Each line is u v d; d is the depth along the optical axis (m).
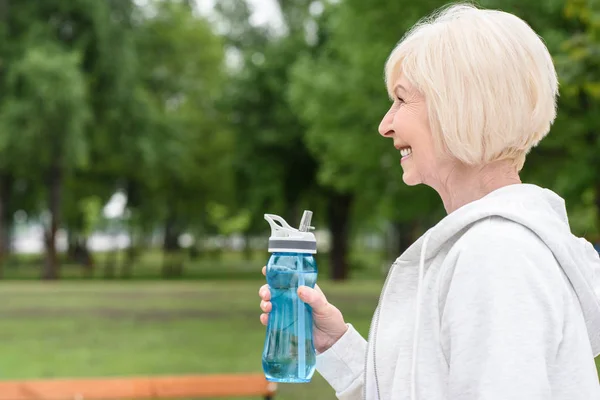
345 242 38.84
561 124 15.57
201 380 5.32
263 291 1.70
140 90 40.12
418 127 1.51
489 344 1.24
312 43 35.78
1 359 13.28
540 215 1.37
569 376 1.26
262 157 37.31
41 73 32.72
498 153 1.41
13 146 33.34
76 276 47.12
